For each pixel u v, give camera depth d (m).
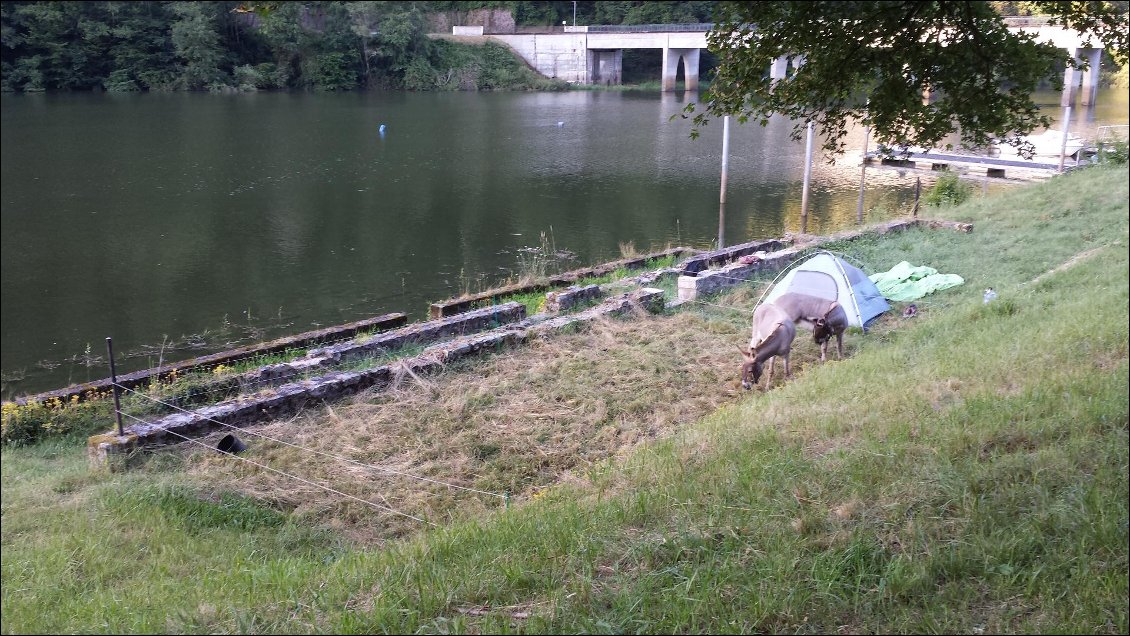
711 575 5.57
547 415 11.61
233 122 58.81
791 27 8.92
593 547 6.11
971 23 8.87
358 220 31.50
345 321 20.48
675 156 46.91
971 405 8.62
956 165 39.72
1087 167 33.97
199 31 76.56
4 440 11.68
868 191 36.31
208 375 13.59
